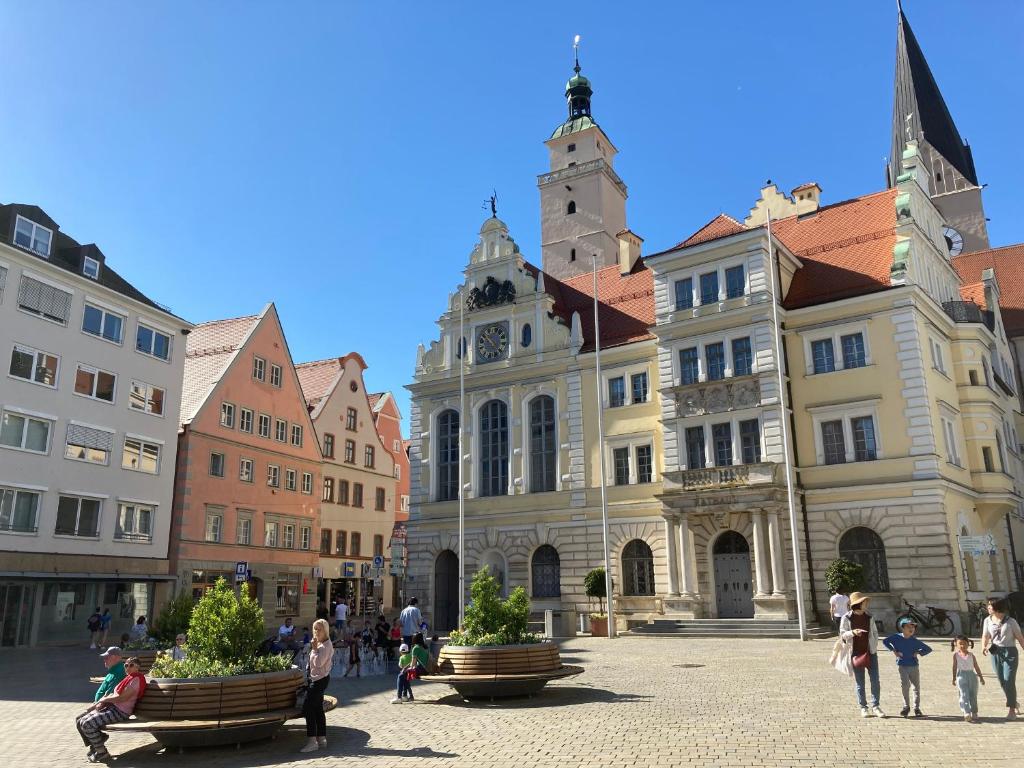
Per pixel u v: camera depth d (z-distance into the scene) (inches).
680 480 1636.3
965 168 3412.9
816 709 632.4
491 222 2161.7
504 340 2039.9
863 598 617.9
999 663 583.5
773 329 1627.7
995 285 2276.1
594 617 1617.9
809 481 1566.2
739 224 1776.6
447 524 2012.8
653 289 1956.2
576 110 2989.7
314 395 2773.1
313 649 554.9
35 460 1565.0
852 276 1659.7
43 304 1624.0
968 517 1585.9
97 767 509.0
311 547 2364.7
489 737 554.6
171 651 633.0
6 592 1498.5
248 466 2149.4
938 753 465.7
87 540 1654.8
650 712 636.1
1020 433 2135.8
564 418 1898.4
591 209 2760.8
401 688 768.9
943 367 1664.6
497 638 747.4
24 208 1616.6
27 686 951.0
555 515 1849.2
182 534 1884.8
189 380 2150.6
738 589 1578.5
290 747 553.0
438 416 2112.5
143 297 1888.5
